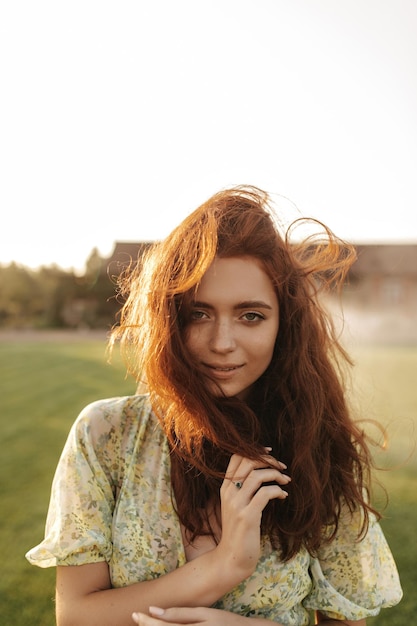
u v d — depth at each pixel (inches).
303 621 65.8
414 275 1866.4
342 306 72.7
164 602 56.9
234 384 59.4
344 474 66.8
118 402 64.3
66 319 2102.6
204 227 56.4
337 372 72.3
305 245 66.5
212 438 58.6
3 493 252.1
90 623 57.6
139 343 61.3
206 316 58.2
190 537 61.4
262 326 58.9
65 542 59.0
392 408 419.5
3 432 375.2
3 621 152.6
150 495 61.6
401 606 158.4
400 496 239.5
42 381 616.1
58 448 334.3
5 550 194.1
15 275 2148.1
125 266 70.2
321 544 66.7
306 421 64.6
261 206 61.0
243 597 61.6
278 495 58.4
